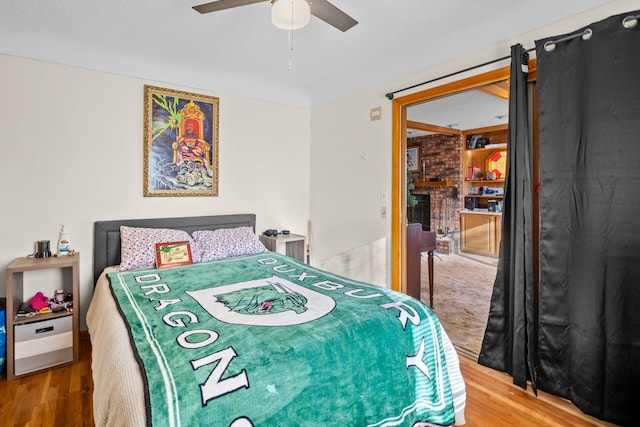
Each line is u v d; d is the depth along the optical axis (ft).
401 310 5.83
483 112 15.20
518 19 7.37
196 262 9.86
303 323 5.22
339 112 12.51
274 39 8.77
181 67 10.70
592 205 6.10
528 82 7.31
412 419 5.18
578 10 6.52
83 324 9.61
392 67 10.25
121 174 10.09
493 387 7.15
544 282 6.83
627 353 5.74
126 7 7.28
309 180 14.23
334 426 4.39
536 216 7.30
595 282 6.07
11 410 6.35
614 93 5.79
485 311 11.34
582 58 6.18
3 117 8.46
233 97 12.12
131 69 10.07
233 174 12.25
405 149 10.52
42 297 8.43
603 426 5.92
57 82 9.08
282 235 12.87
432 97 9.36
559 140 6.53
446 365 5.81
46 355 7.86
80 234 9.53
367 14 7.48
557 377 6.70
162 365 4.02
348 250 12.23
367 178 11.41
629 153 5.67
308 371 4.34
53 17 7.72
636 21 5.53
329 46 9.20
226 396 3.75
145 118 10.37
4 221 8.55
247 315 5.58
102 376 4.47
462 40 8.45
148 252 9.43
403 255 10.50
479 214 19.44
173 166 10.93
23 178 8.74
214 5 5.51
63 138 9.21
